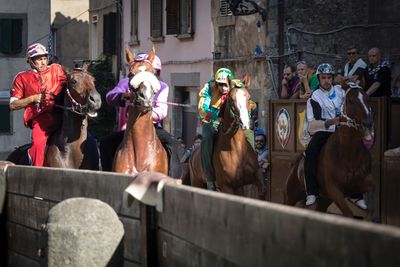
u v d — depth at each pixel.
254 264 6.41
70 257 8.08
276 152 17.81
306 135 16.77
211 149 13.98
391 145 15.51
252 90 24.42
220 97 13.71
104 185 9.55
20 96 13.88
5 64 48.62
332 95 13.64
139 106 12.45
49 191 10.82
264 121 23.48
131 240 9.05
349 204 15.06
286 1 23.03
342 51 22.95
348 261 5.27
